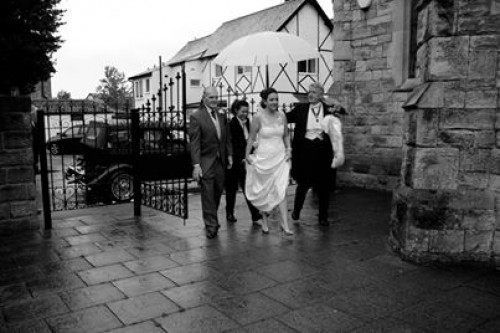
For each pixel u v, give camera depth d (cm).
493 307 349
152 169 880
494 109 429
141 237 555
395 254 482
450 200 443
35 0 610
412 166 459
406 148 479
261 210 568
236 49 897
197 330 313
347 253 487
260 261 462
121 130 896
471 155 438
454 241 445
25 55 622
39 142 584
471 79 430
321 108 595
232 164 616
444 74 433
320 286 393
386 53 877
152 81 3312
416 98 446
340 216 668
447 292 378
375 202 775
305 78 2427
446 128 439
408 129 471
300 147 605
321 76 2500
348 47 928
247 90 2455
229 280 408
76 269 438
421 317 332
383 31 877
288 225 611
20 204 580
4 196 570
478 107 432
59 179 1336
